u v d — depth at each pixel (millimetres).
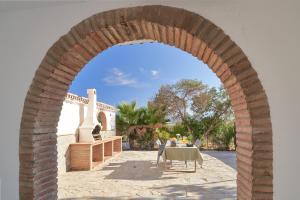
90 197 6188
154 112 18438
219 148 17391
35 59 3307
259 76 2920
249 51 2949
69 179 8125
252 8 2988
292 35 2928
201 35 3008
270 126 2852
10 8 3301
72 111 10086
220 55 2994
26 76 3314
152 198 6082
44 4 3227
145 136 18062
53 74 3332
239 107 3266
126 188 7000
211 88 18984
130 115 18062
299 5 2939
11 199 3244
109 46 3715
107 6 3176
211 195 6301
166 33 3324
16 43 3350
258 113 2879
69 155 9688
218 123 18062
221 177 8281
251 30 2969
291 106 2863
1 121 3316
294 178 2799
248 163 2969
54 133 3771
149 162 11594
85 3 3215
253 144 2857
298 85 2879
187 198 6070
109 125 16031
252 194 2840
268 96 2893
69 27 3240
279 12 2959
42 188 3418
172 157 9344
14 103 3312
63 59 3318
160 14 3057
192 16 3018
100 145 11430
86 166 9727
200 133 18203
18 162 3264
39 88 3283
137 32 3385
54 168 3748
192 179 8031
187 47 3527
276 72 2908
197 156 9289
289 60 2910
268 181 2812
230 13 3004
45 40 3295
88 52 3574
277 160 2828
